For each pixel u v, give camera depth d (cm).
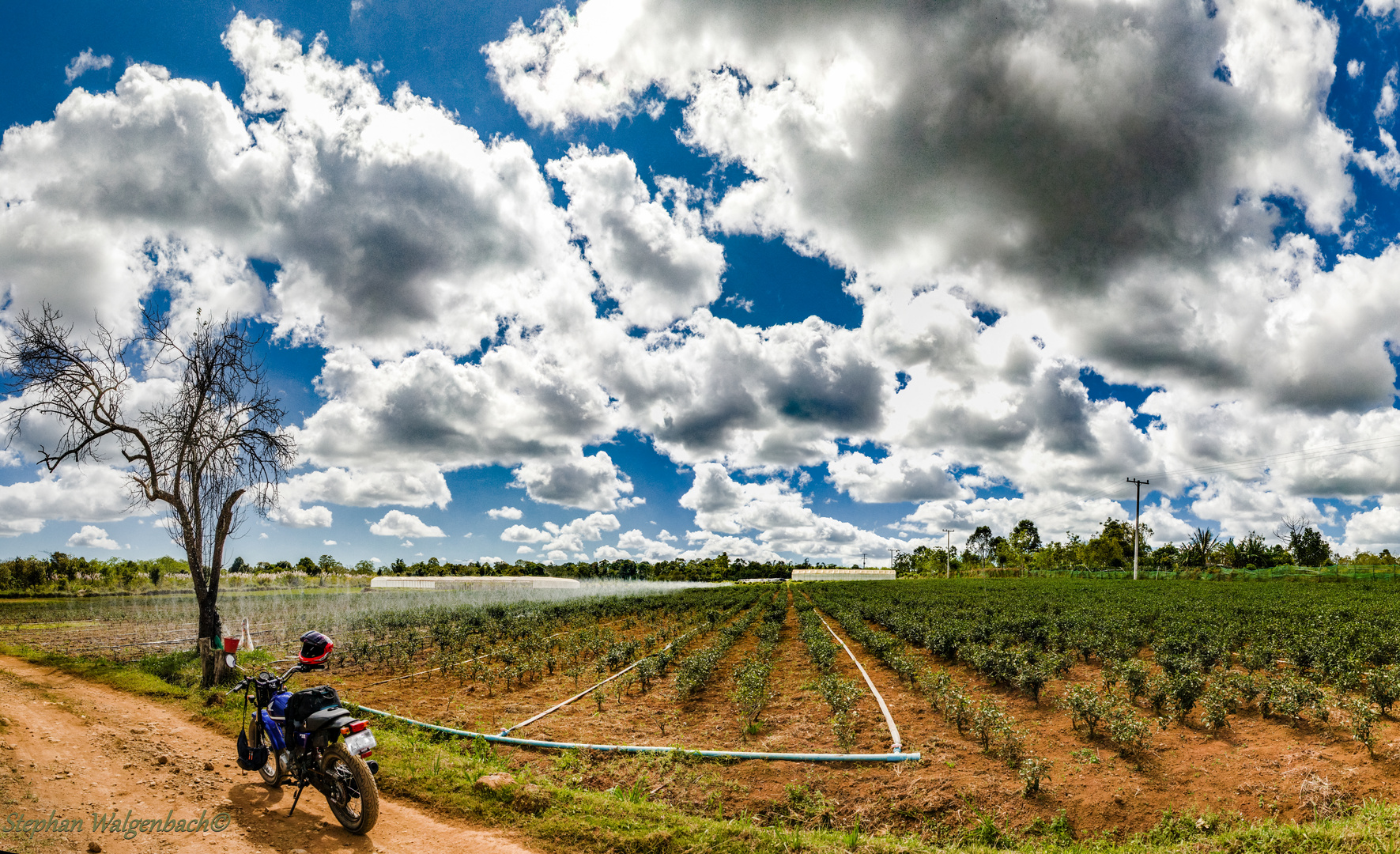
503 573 8906
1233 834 646
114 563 5881
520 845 618
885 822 790
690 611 3541
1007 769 908
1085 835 759
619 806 707
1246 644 1772
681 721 1200
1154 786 845
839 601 3931
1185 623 2017
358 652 1916
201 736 952
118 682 1352
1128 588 4903
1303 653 1406
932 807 808
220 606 3509
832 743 1032
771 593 5744
